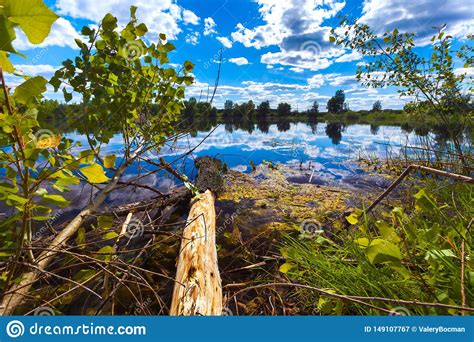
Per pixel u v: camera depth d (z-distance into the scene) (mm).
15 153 828
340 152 6898
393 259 985
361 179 4383
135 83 2229
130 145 2367
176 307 1306
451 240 1237
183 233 2057
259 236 2557
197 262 1555
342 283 1447
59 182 964
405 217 1170
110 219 1540
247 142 8898
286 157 6348
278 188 3988
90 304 1536
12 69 715
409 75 3043
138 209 2717
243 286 1881
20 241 927
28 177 870
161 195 3066
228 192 3816
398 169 4523
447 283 1151
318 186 4059
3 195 821
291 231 2621
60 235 1386
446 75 2801
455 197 2207
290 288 1817
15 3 605
